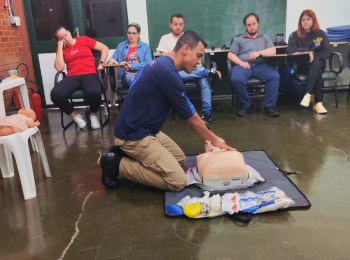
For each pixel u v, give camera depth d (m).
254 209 1.81
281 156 2.62
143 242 1.64
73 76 3.71
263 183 2.16
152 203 2.02
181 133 3.34
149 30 4.57
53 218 1.91
